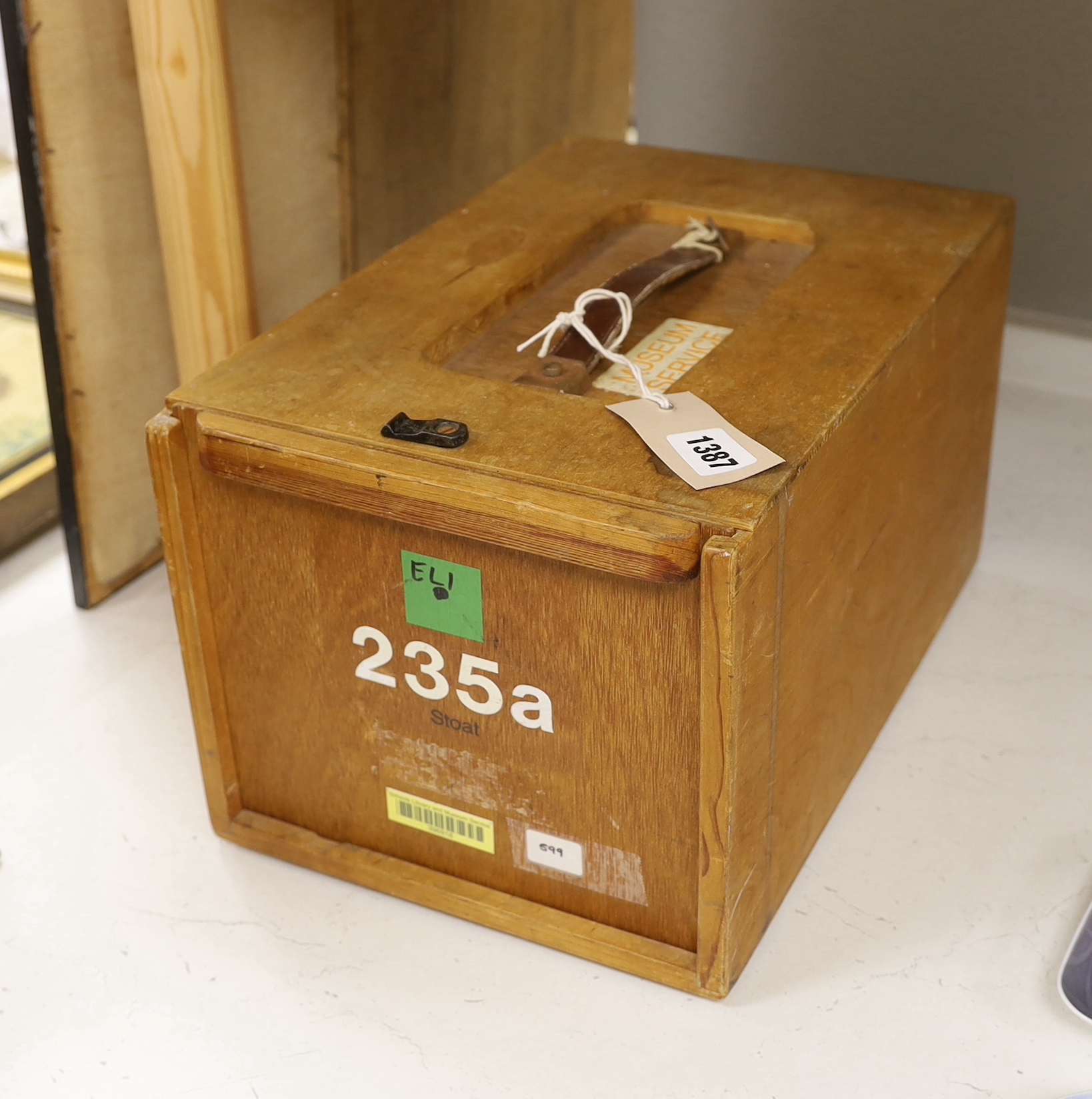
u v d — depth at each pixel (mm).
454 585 768
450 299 908
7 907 907
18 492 1242
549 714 786
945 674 1081
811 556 774
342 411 781
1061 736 1021
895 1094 778
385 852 905
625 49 1590
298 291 1288
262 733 898
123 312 1116
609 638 742
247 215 1130
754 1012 827
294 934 882
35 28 979
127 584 1215
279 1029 822
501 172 1511
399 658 813
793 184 1069
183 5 968
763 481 710
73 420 1102
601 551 705
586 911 854
